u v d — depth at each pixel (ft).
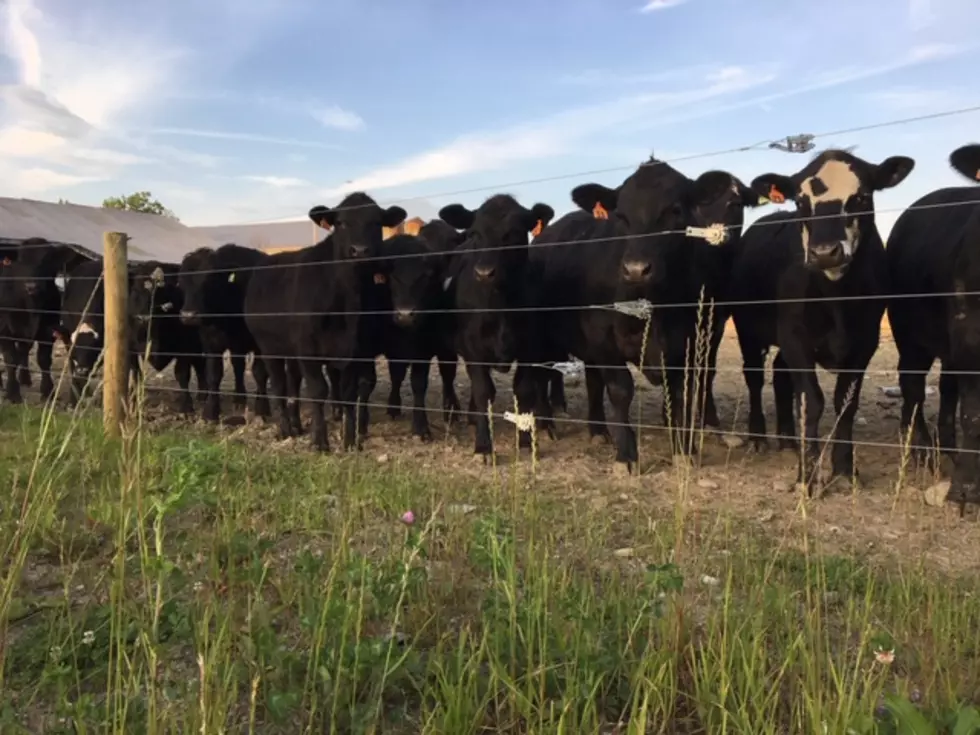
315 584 10.85
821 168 20.84
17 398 35.94
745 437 26.94
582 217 29.78
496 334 25.18
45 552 13.00
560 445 26.84
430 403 36.45
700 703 8.62
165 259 98.17
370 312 27.14
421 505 16.52
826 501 19.15
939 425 22.59
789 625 9.86
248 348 36.47
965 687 9.19
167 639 9.88
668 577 9.96
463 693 8.44
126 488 10.98
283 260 31.58
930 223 22.82
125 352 22.98
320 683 8.73
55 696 8.98
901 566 13.05
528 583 10.72
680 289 22.97
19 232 87.61
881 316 21.68
